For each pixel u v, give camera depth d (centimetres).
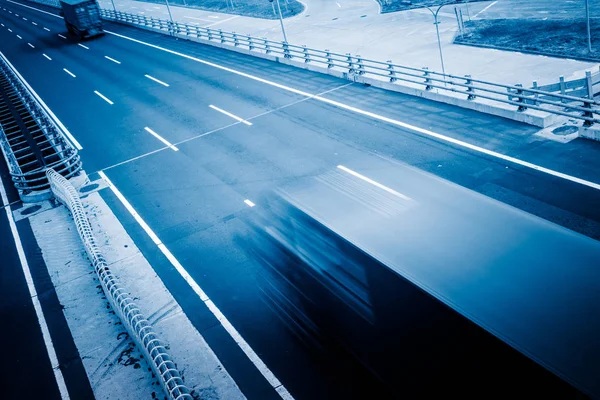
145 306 1170
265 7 5503
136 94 2931
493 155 1482
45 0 8381
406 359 666
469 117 1770
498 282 559
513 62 2566
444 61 2766
